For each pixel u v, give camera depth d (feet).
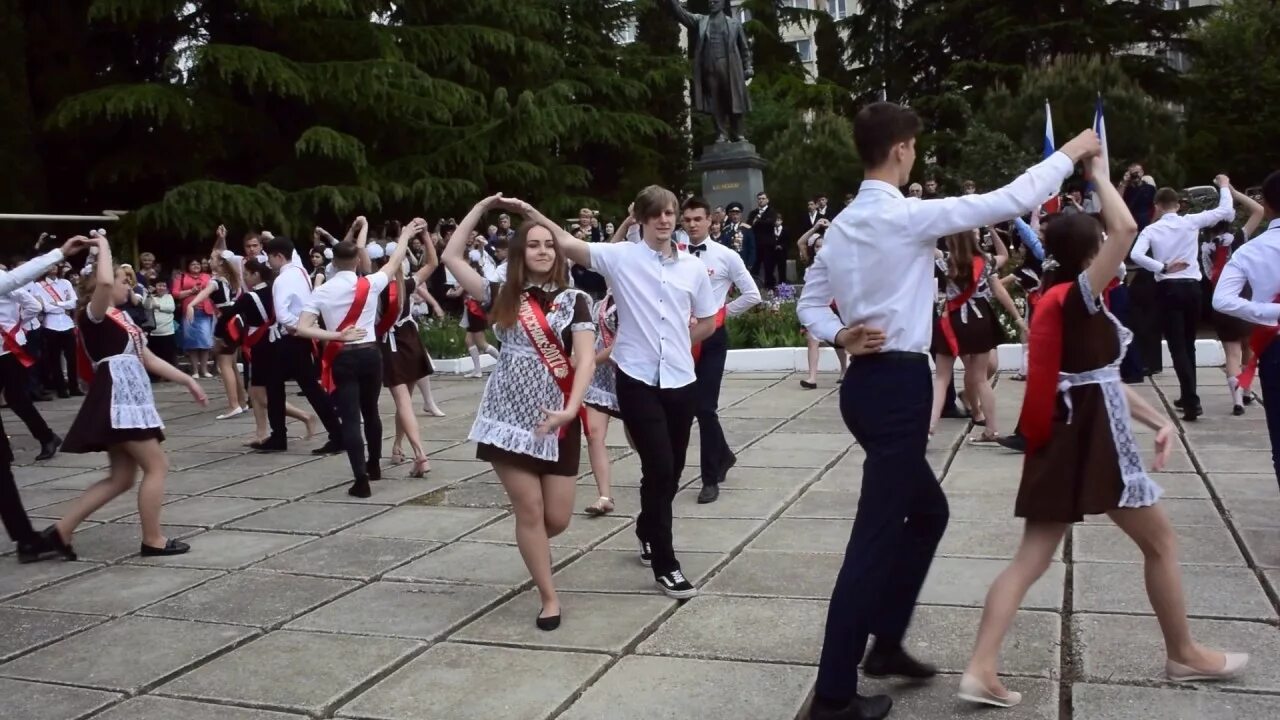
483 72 86.63
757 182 73.56
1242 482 22.00
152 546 20.21
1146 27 108.17
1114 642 13.78
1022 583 11.95
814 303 12.15
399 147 81.71
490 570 18.48
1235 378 29.32
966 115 90.58
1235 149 101.19
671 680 13.41
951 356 28.37
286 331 29.07
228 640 15.52
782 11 144.25
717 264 22.76
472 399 40.63
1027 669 13.10
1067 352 11.64
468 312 45.93
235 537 21.45
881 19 129.29
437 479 26.35
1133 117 79.56
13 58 67.05
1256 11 108.88
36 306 37.09
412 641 15.19
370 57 77.30
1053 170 10.95
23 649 15.44
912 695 12.55
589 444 21.88
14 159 66.03
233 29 75.97
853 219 11.46
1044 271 13.21
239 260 32.83
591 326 15.17
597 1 111.96
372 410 25.59
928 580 16.69
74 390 50.29
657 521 16.63
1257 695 12.14
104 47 75.87
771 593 16.55
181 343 56.34
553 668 13.99
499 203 15.92
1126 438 11.60
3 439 19.84
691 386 16.94
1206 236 40.65
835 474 24.89
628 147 105.81
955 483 23.15
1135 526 12.08
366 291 24.47
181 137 71.46
